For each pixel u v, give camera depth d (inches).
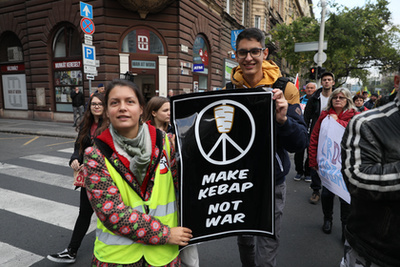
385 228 42.9
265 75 72.6
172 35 472.7
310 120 179.6
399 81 44.0
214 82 614.5
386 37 701.3
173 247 55.9
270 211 61.1
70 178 200.4
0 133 406.3
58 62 507.5
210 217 58.9
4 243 113.3
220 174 59.0
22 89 569.6
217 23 608.4
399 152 41.2
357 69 837.8
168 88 481.7
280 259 104.0
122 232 47.9
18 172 213.2
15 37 561.9
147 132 54.2
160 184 54.7
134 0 422.0
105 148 50.3
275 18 976.9
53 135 376.5
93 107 97.7
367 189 41.9
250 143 59.8
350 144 45.6
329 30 624.1
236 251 110.0
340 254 107.4
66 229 126.0
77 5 463.8
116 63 446.3
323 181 113.4
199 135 57.2
